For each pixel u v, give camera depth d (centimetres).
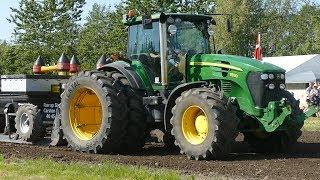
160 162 992
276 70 1079
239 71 1077
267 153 1141
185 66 1136
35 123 1271
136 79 1156
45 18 5003
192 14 1181
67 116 1194
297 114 1084
